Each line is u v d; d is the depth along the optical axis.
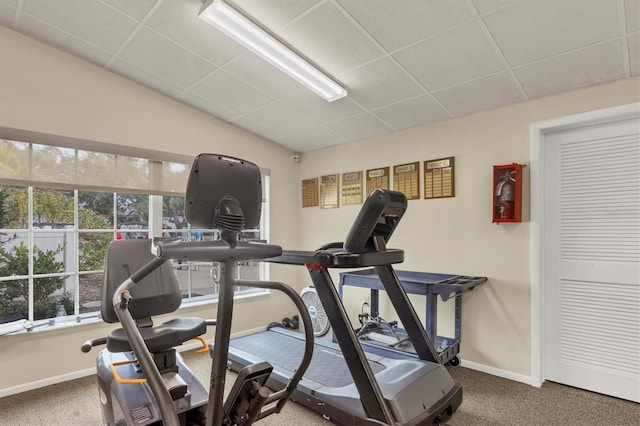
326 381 2.49
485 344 3.08
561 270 2.84
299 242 4.77
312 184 4.62
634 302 2.54
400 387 2.04
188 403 2.00
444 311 3.34
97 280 3.26
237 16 2.20
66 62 2.96
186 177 3.64
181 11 2.38
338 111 3.48
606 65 2.37
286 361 2.89
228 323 1.46
